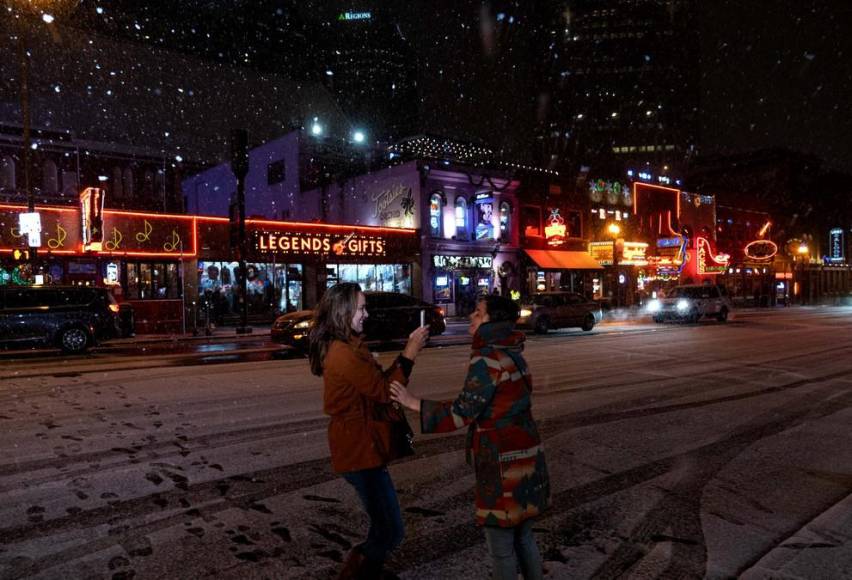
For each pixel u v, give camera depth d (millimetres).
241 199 22203
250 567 3684
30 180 20547
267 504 4727
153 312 24203
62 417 7797
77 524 4332
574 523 4457
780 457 6199
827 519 4359
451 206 33781
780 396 9562
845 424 7668
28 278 20672
